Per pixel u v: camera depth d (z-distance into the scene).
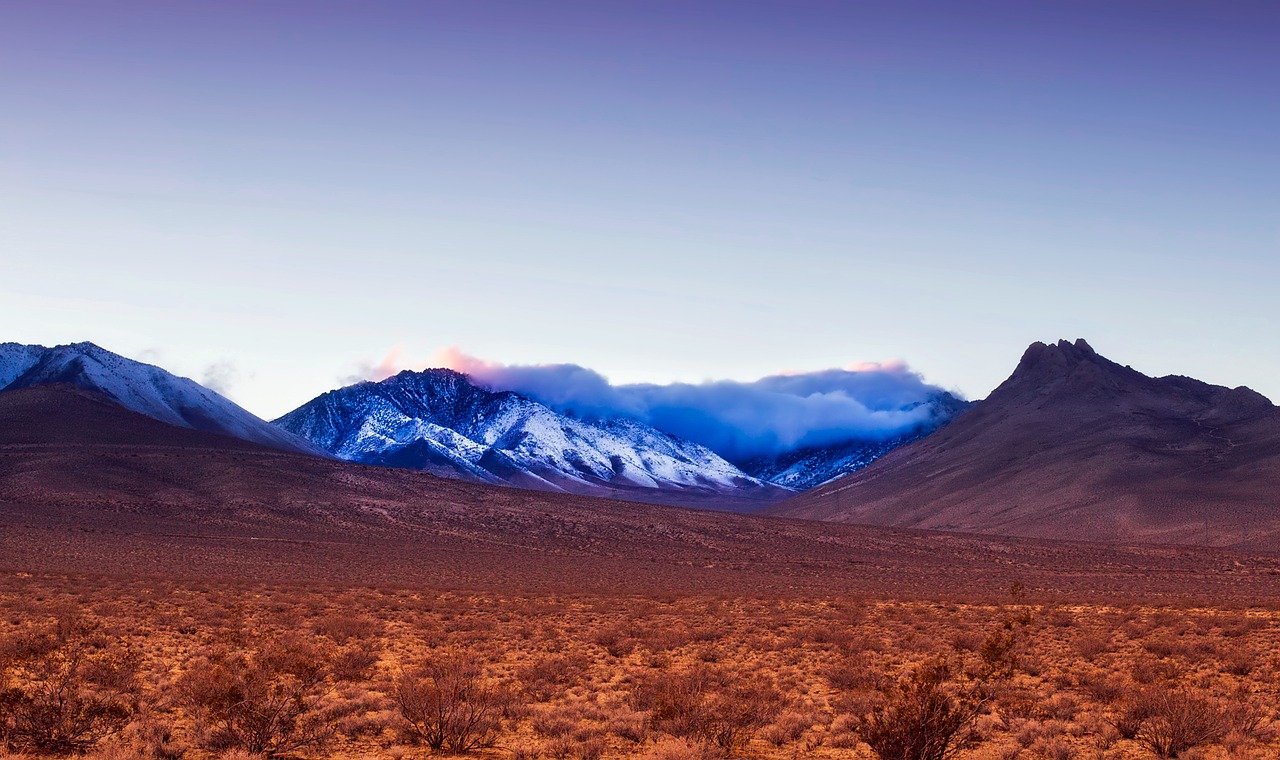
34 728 21.78
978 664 37.00
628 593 80.12
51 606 52.72
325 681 30.66
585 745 22.16
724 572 117.94
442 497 171.38
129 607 55.12
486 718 24.30
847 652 40.84
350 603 61.81
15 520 125.44
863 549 150.25
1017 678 34.00
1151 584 107.69
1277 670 36.16
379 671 34.56
